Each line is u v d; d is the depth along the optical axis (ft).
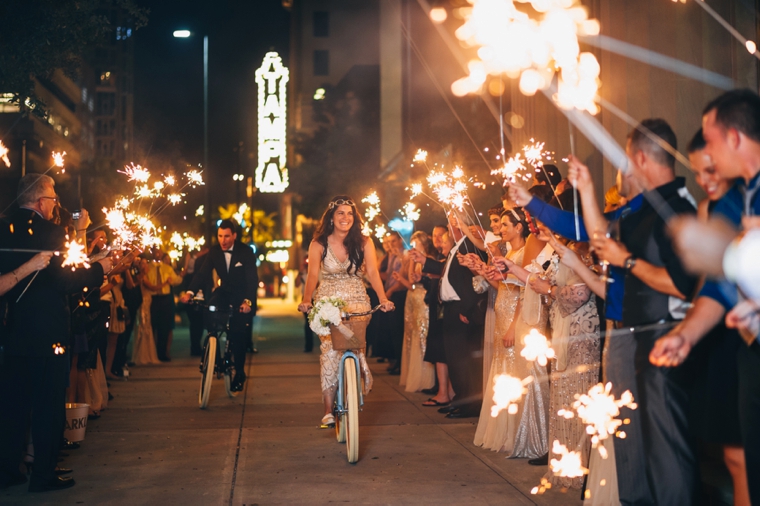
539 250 19.10
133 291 37.52
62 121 169.89
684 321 9.29
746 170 9.46
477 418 25.50
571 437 16.47
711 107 9.70
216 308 29.55
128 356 50.14
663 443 10.89
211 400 29.76
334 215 21.04
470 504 15.58
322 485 17.16
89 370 25.67
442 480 17.53
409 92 72.08
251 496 16.28
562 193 17.08
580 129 26.89
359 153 105.91
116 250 17.95
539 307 18.65
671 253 10.44
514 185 13.25
